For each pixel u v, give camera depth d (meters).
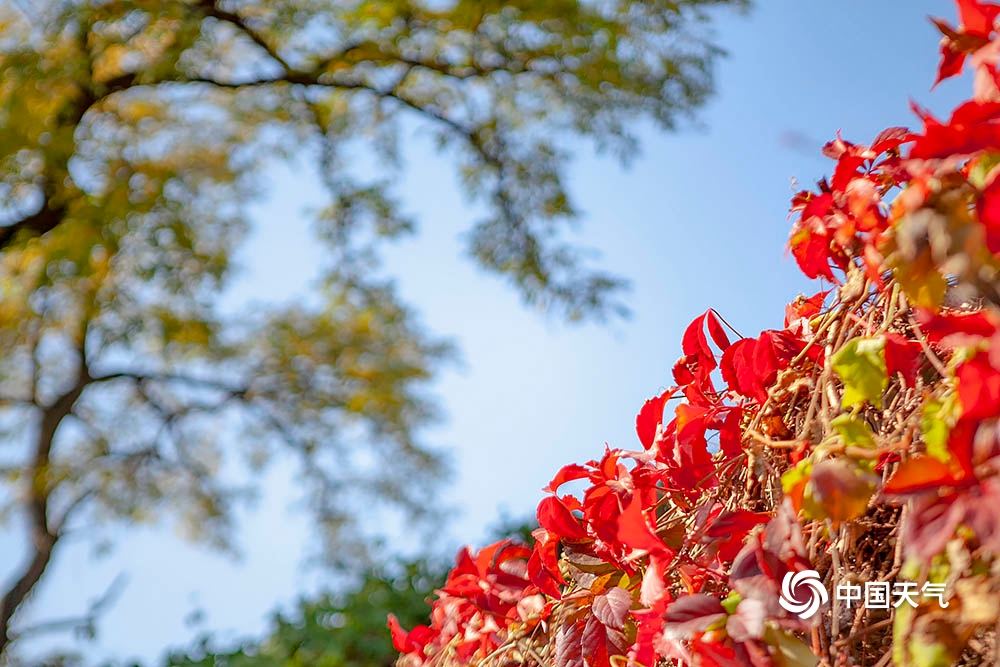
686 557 0.75
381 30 7.83
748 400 0.78
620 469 0.82
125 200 7.27
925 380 0.63
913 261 0.51
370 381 9.76
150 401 9.12
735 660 0.59
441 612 1.16
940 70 0.59
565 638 0.82
